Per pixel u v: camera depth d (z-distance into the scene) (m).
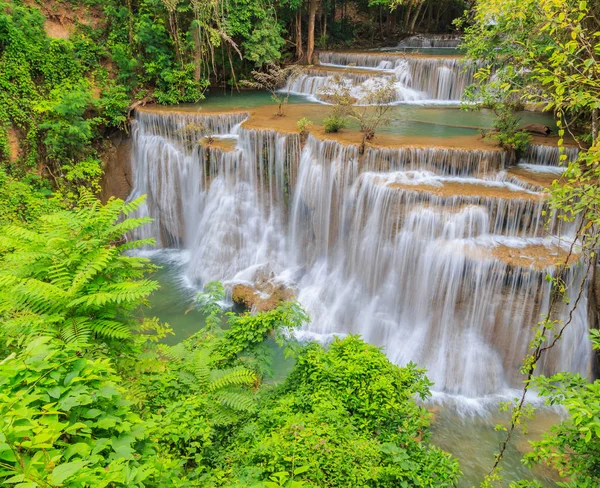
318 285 12.49
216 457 5.01
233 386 5.94
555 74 4.57
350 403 5.85
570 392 4.25
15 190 12.91
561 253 8.91
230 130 15.92
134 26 17.23
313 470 4.58
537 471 6.99
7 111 13.63
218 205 14.34
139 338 5.10
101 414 3.17
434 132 13.63
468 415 8.41
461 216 9.84
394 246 10.70
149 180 16.02
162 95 17.73
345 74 19.86
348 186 11.91
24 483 2.13
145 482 3.20
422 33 29.41
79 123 14.52
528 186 10.26
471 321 9.49
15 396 2.74
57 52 15.30
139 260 5.48
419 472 4.97
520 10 6.87
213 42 18.22
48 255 4.54
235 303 12.16
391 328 10.67
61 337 4.10
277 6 21.81
